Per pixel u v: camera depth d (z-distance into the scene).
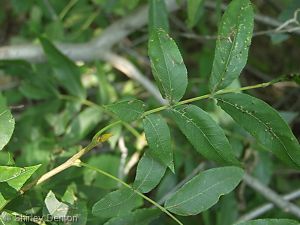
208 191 0.43
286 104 0.95
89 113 0.73
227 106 0.42
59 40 0.83
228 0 0.76
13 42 0.88
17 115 0.81
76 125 0.72
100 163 0.66
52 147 0.69
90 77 0.86
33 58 0.79
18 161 0.66
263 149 0.69
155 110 0.42
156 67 0.42
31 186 0.43
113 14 0.90
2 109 0.42
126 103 0.42
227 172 0.43
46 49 0.70
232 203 0.68
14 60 0.72
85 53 0.81
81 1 0.87
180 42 0.93
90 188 0.55
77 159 0.43
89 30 0.87
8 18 1.02
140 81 0.80
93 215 0.46
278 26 0.67
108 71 0.87
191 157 0.71
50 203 0.44
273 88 0.95
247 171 0.71
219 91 0.42
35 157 0.68
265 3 0.94
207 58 0.81
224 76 0.42
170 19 0.89
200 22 0.89
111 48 0.83
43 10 0.85
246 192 0.78
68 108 0.74
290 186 0.83
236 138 0.69
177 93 0.42
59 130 0.74
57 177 0.53
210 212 0.72
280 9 0.88
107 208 0.44
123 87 0.84
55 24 0.83
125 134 0.71
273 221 0.42
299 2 0.64
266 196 0.70
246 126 0.41
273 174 0.83
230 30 0.42
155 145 0.42
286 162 0.42
